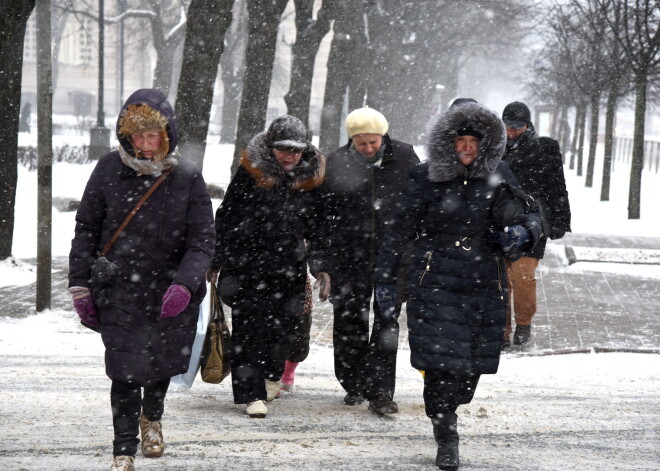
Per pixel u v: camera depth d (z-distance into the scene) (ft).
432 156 54.44
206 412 67.21
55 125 591.78
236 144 216.95
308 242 67.41
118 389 48.67
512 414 68.69
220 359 63.67
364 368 67.56
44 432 58.80
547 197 91.86
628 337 106.73
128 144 48.49
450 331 53.88
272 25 213.05
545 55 426.51
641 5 226.99
